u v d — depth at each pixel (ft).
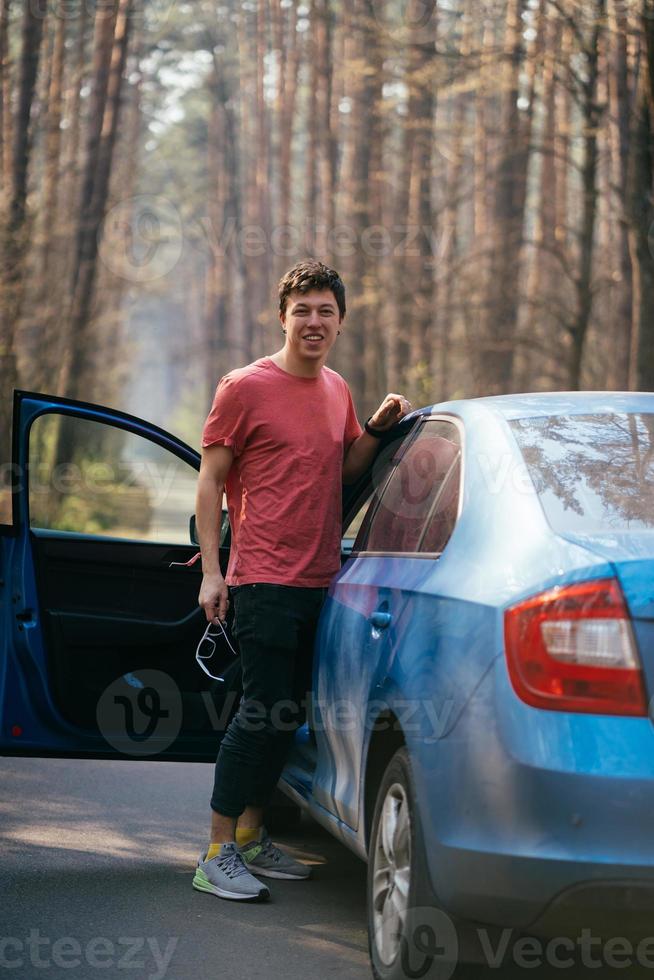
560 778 10.55
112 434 97.25
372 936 13.26
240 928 15.21
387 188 127.85
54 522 77.87
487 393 88.58
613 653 10.68
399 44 69.77
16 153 80.89
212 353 199.62
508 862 10.73
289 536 16.30
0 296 73.92
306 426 16.52
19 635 17.44
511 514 12.23
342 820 14.99
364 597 14.65
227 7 173.27
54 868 17.88
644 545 11.25
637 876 10.38
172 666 18.66
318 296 16.58
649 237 48.32
